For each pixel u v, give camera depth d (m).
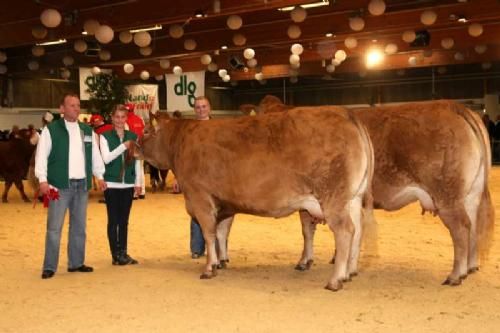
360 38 18.47
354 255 6.05
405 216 10.30
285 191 5.73
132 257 7.52
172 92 17.98
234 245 8.10
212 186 6.10
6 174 14.07
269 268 6.73
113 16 13.54
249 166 5.83
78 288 5.95
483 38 17.34
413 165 5.84
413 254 7.25
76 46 14.81
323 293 5.57
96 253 7.78
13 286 6.11
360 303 5.23
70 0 13.58
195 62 21.17
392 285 5.82
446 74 27.86
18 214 11.87
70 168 6.45
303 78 30.70
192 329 4.64
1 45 15.43
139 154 6.93
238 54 20.59
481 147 5.76
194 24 17.42
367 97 29.70
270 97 7.52
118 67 22.61
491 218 6.04
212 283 6.05
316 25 16.08
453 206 5.72
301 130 5.64
